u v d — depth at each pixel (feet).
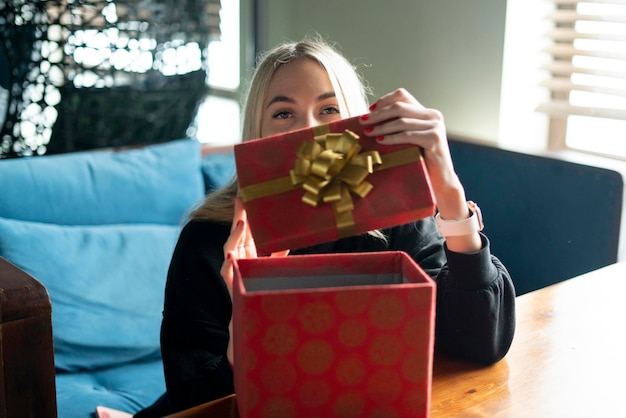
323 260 2.64
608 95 6.59
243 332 2.30
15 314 3.51
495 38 6.82
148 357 6.30
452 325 3.26
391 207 2.61
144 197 6.84
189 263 4.10
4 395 3.54
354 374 2.37
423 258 4.11
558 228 5.80
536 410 2.86
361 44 8.17
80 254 6.22
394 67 7.85
